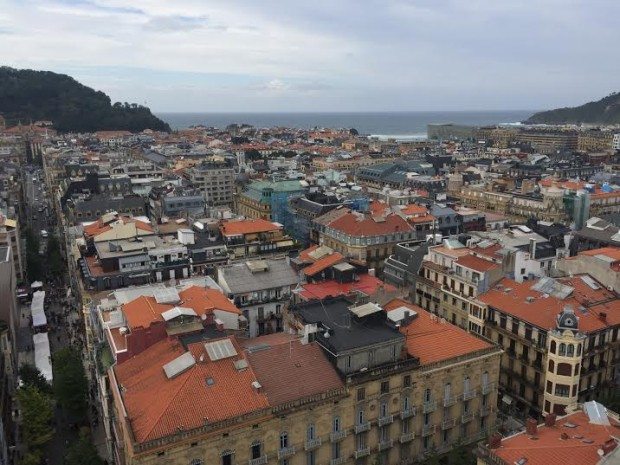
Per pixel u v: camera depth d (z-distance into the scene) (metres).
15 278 192.88
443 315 144.00
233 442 78.50
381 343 91.81
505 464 72.19
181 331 97.44
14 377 138.50
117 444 92.06
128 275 142.38
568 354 107.31
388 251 187.75
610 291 127.69
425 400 95.75
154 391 82.75
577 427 78.31
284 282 137.00
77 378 118.06
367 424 89.56
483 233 176.62
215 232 179.50
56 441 115.88
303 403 83.25
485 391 101.94
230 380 83.50
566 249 164.00
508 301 125.56
